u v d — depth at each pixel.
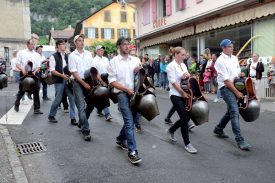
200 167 5.33
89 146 6.46
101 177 4.96
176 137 7.15
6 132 7.39
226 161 5.61
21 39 36.53
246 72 11.57
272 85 12.57
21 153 6.10
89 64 6.98
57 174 5.12
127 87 5.59
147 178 4.89
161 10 21.77
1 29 35.94
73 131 7.58
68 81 8.04
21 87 9.38
